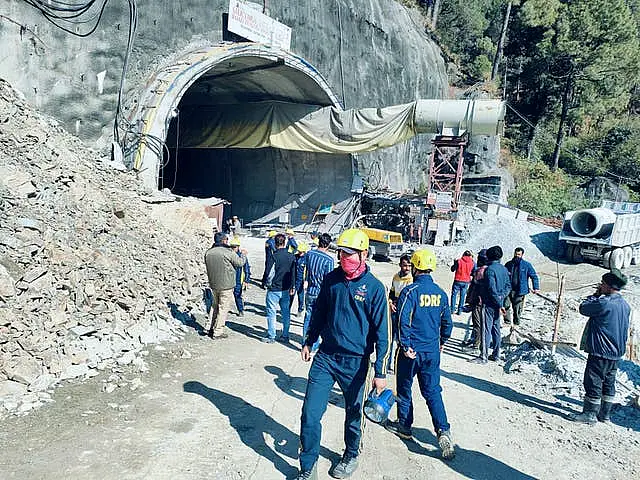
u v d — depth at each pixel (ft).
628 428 21.68
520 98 165.27
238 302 34.47
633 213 81.41
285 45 75.36
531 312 42.93
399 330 17.61
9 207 24.66
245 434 17.98
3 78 40.19
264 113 82.64
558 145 149.48
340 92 94.63
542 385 25.88
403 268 23.89
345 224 86.07
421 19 154.40
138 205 39.01
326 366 14.98
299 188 93.04
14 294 20.08
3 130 29.86
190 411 19.29
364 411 14.66
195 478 15.14
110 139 50.75
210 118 88.12
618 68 138.00
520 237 82.64
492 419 21.44
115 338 23.61
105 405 18.97
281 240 28.43
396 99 114.32
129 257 30.07
